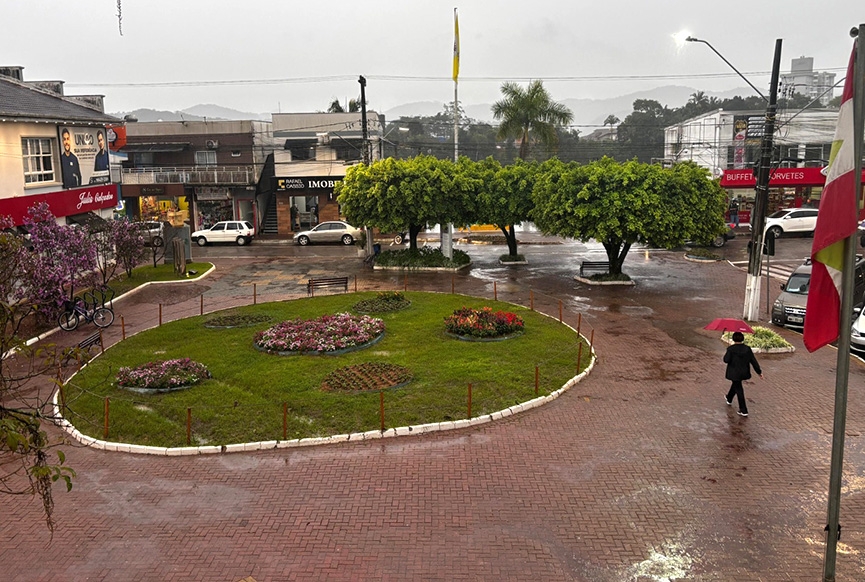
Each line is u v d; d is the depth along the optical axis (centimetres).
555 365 1578
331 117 4547
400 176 2975
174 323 2012
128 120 4688
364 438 1207
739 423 1277
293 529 926
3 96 2516
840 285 726
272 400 1360
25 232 2341
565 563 845
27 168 2533
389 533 912
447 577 818
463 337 1794
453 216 3016
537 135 4447
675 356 1698
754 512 962
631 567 837
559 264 3234
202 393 1401
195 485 1055
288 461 1131
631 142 8100
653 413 1327
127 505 996
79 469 1112
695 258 3300
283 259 3472
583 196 2412
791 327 1998
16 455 1155
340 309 2177
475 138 8281
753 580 811
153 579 821
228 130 4650
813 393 1432
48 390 1452
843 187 711
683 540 895
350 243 4047
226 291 2603
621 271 2909
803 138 4719
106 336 1920
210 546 888
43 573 835
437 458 1134
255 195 4609
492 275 2925
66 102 2991
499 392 1400
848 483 1045
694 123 5656
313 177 4522
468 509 972
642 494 1013
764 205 2003
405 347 1722
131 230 2691
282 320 2030
